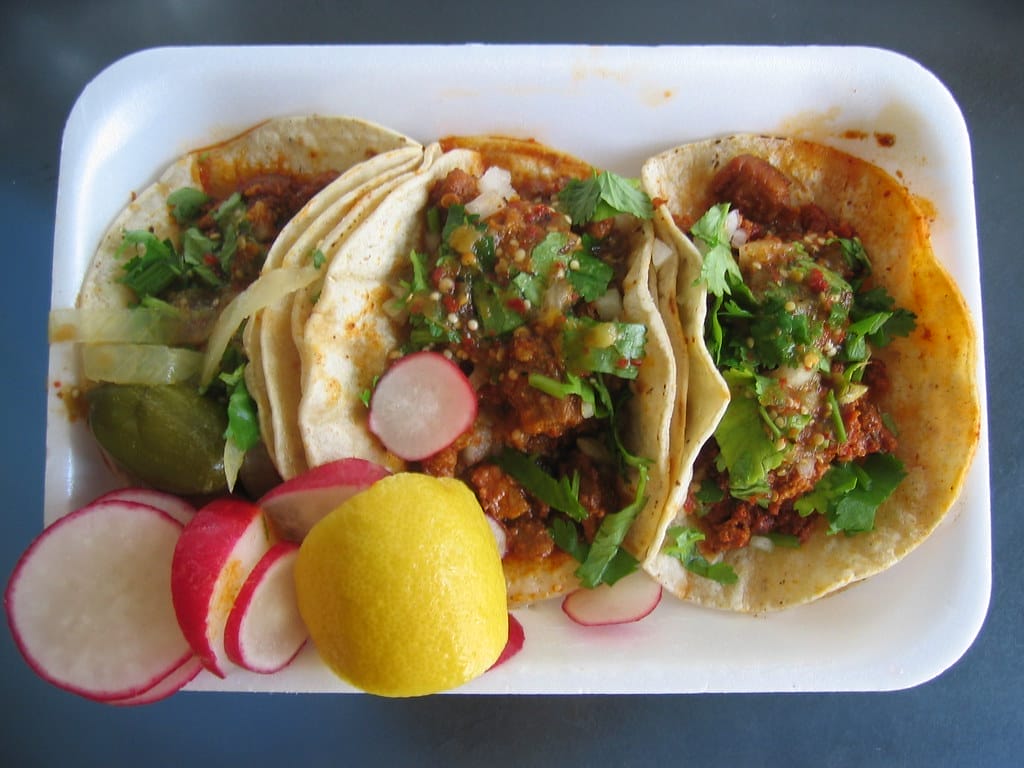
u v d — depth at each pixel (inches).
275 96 8.2
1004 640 9.0
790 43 9.8
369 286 7.6
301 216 7.6
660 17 9.8
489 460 7.9
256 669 6.9
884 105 8.1
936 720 8.9
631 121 8.3
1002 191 9.7
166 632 7.2
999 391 9.3
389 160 7.9
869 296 8.0
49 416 7.6
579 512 7.6
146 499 7.4
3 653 8.9
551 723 8.9
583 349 7.2
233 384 7.4
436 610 6.3
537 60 8.1
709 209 8.0
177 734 8.8
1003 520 9.2
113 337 7.7
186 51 8.0
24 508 9.3
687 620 8.0
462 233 7.5
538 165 8.3
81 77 9.8
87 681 7.1
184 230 8.3
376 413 7.5
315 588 6.5
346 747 8.8
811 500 7.9
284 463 7.3
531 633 7.9
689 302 7.4
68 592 7.2
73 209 7.9
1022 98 9.8
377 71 8.1
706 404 7.1
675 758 8.8
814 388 7.6
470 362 7.7
